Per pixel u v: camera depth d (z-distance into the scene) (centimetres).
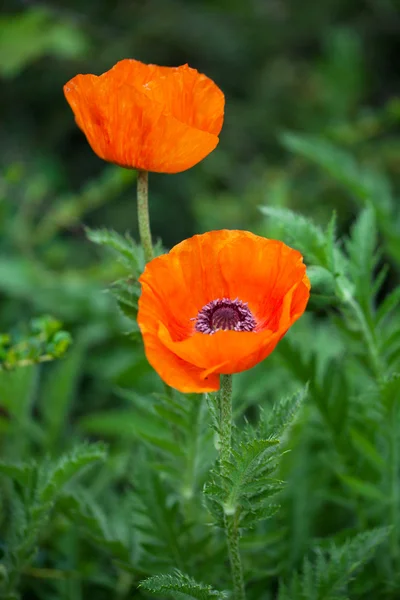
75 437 175
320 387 150
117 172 202
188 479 144
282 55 342
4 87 306
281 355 150
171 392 143
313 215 250
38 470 144
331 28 337
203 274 129
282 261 127
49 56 306
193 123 133
